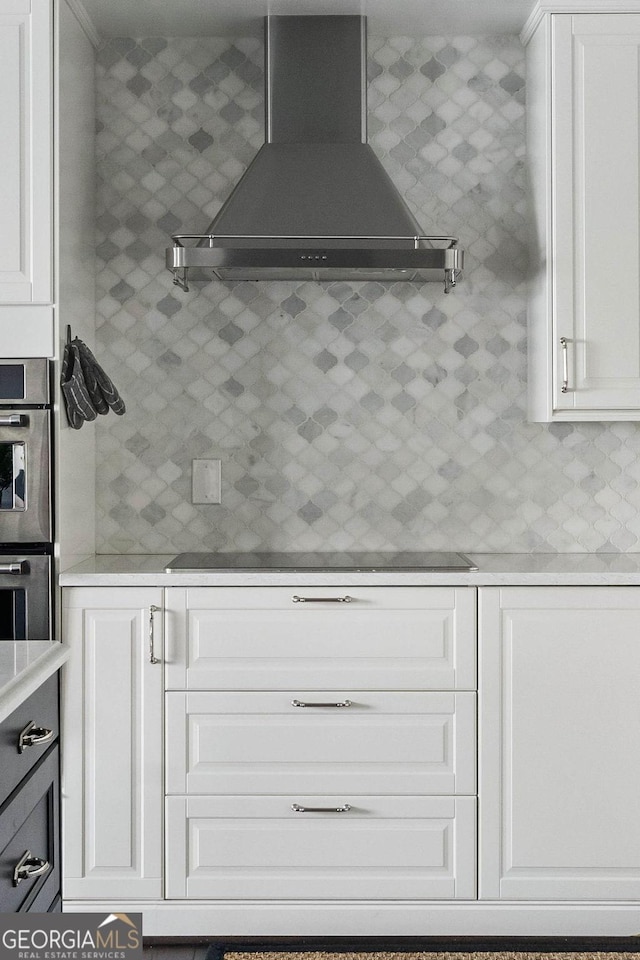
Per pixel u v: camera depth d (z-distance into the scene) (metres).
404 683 2.35
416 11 2.59
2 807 1.45
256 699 2.35
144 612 2.35
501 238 2.77
